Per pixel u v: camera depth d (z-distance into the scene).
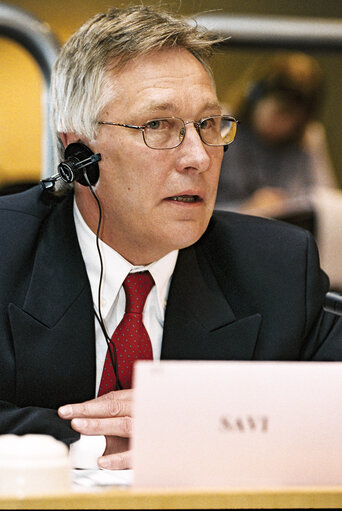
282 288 6.04
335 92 16.06
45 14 14.96
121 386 5.64
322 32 7.08
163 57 5.42
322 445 3.74
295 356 5.97
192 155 5.30
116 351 5.67
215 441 3.64
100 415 5.11
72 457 4.98
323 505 3.59
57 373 5.52
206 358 5.78
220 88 15.02
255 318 5.87
